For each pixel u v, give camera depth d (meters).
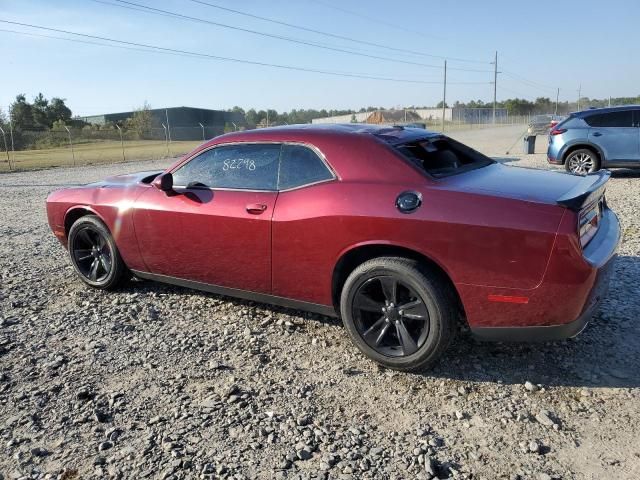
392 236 3.35
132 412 3.16
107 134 48.47
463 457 2.70
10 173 22.09
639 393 3.19
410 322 3.51
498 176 3.79
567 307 3.07
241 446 2.82
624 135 11.45
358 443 2.82
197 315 4.61
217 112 77.94
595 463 2.62
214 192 4.23
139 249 4.74
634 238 6.44
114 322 4.50
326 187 3.67
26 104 66.75
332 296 3.76
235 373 3.60
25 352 3.97
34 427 3.03
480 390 3.31
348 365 3.68
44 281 5.68
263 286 4.07
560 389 3.28
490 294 3.18
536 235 3.02
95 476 2.62
